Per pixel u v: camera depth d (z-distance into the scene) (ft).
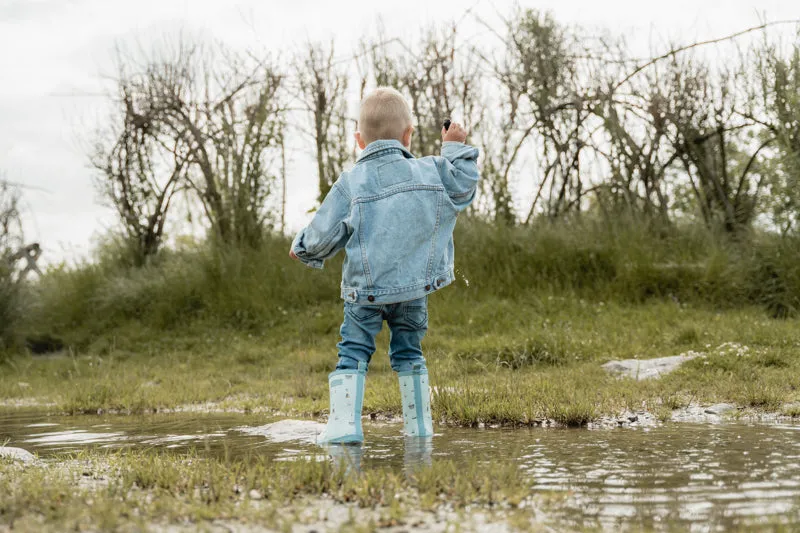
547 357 21.36
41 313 35.65
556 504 6.39
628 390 14.99
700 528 5.59
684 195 35.19
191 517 6.06
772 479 7.20
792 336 20.97
